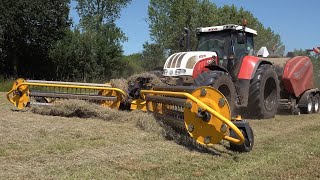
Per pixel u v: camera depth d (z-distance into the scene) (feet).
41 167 16.01
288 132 26.71
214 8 101.65
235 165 17.52
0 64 102.89
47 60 109.50
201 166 17.13
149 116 24.56
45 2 98.43
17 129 23.20
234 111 32.19
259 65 34.22
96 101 30.25
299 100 39.65
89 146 19.66
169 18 102.94
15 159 16.99
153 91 23.53
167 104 21.93
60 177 14.83
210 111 18.89
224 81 28.91
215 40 34.09
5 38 97.09
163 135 22.57
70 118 28.02
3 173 15.05
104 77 112.57
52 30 103.09
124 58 121.29
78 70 111.86
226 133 19.12
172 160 17.81
